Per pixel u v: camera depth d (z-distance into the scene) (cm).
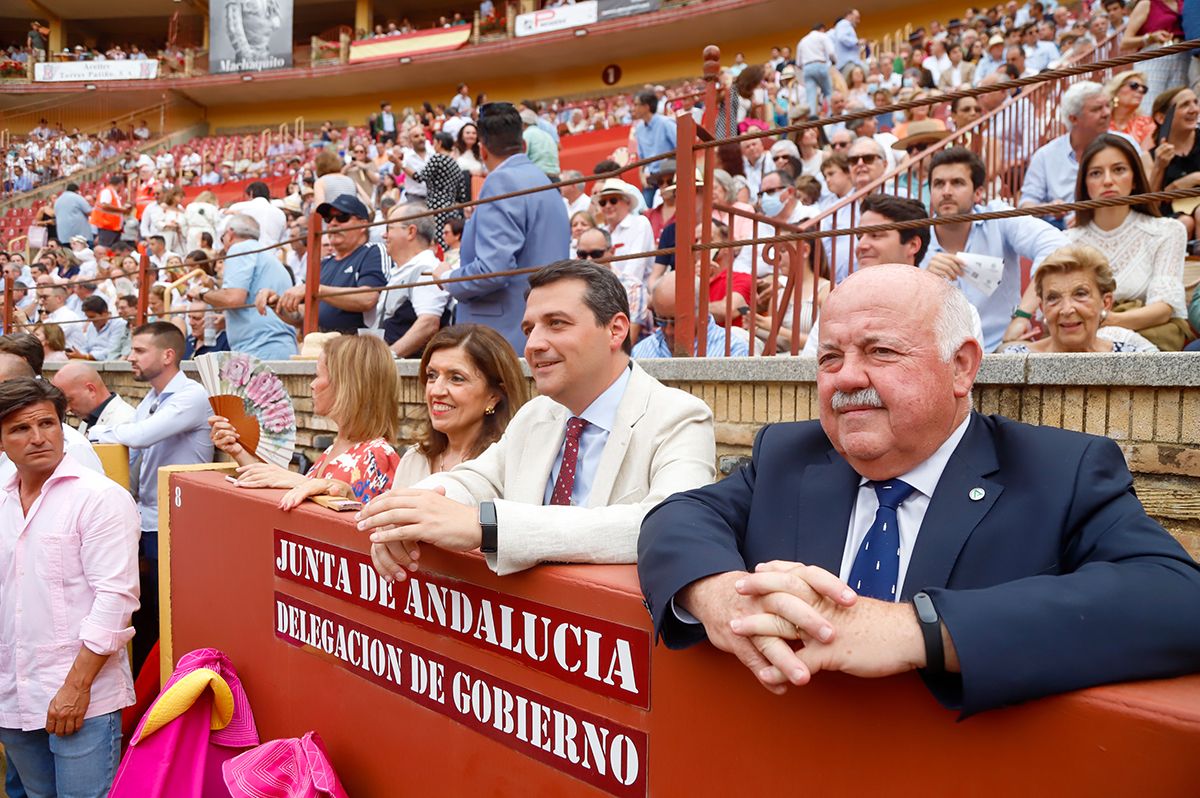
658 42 2305
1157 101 486
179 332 469
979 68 1148
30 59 3127
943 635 90
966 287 365
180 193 1494
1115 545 107
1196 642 91
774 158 772
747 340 397
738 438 271
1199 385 179
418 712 174
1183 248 331
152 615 442
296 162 2261
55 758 306
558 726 142
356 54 2680
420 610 171
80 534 292
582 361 188
